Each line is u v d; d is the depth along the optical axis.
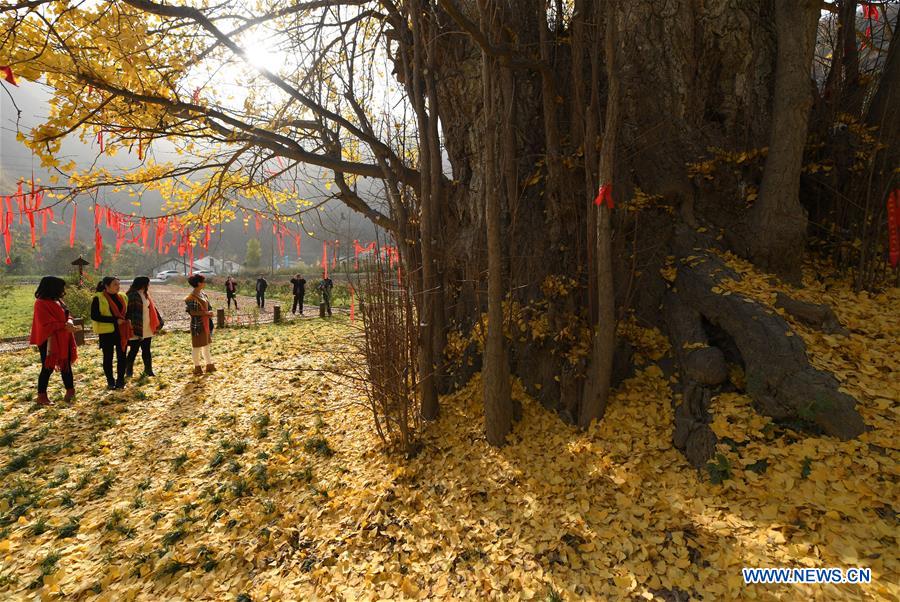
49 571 2.52
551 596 2.12
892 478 2.22
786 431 2.68
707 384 3.22
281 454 4.03
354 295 3.91
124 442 4.29
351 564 2.56
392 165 4.80
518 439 3.67
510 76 4.14
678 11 4.31
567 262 4.18
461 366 4.68
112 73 3.48
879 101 4.39
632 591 2.08
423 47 4.55
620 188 4.18
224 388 5.94
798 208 3.79
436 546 2.64
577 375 3.76
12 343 9.27
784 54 3.79
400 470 3.46
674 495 2.63
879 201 3.97
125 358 5.75
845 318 3.39
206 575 2.52
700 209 4.23
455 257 4.97
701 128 4.36
